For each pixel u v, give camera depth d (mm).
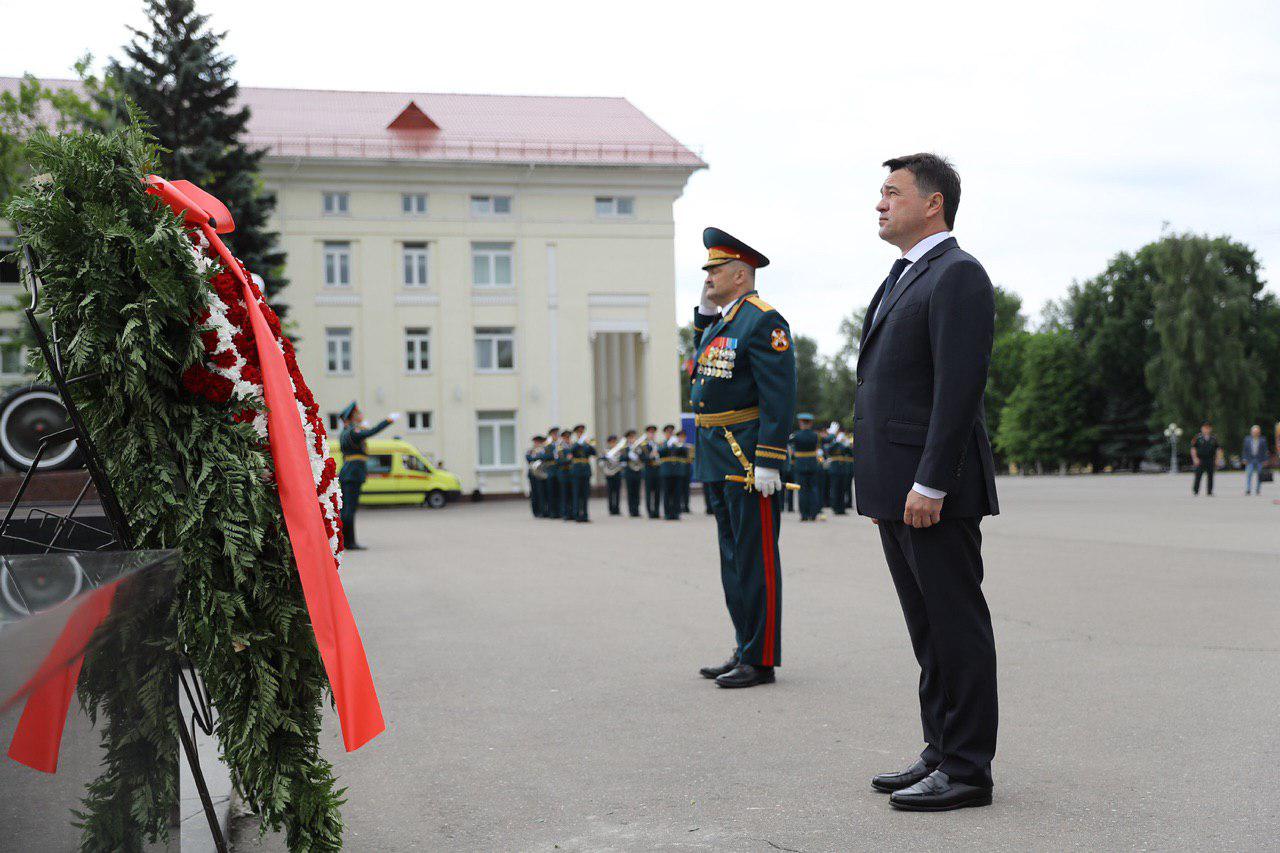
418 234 39781
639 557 13797
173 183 3252
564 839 3625
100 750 2121
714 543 16234
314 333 39031
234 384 2996
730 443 6020
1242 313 60719
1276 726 4773
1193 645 6727
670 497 24422
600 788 4176
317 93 45188
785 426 5895
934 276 3992
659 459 25031
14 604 1894
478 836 3666
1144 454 67188
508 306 40531
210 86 28516
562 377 40844
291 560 3082
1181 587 9523
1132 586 9641
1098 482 43281
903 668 6285
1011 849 3432
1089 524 17922
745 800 3994
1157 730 4773
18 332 17641
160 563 2473
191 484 2951
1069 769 4254
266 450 3053
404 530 21344
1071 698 5410
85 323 2887
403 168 39500
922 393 4047
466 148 40531
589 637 7582
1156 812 3727
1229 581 9906
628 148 41219
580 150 40969
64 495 4594
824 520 21719
